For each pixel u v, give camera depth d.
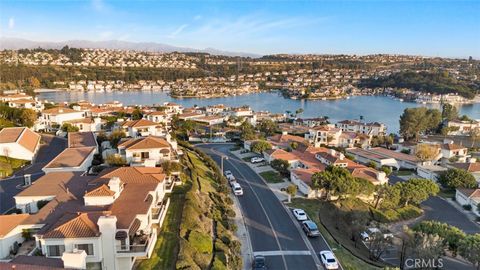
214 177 70.12
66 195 42.69
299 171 71.94
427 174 83.50
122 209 37.09
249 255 41.84
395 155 99.38
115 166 59.62
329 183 60.91
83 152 66.00
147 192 42.44
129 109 139.38
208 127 140.25
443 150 101.69
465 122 158.25
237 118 158.88
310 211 56.44
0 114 100.38
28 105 122.38
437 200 71.31
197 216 45.75
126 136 80.81
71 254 24.72
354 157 97.25
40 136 87.25
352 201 62.62
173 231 41.03
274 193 65.12
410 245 42.22
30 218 37.19
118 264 32.59
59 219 34.16
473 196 66.81
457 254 44.22
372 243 45.69
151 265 33.75
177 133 115.69
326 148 99.44
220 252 38.94
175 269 32.97
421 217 62.31
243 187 68.12
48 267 24.50
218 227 45.59
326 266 39.22
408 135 140.00
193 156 81.25
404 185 64.62
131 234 33.53
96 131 99.25
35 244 34.78
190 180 59.91
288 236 47.28
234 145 109.19
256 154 95.56
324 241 46.28
